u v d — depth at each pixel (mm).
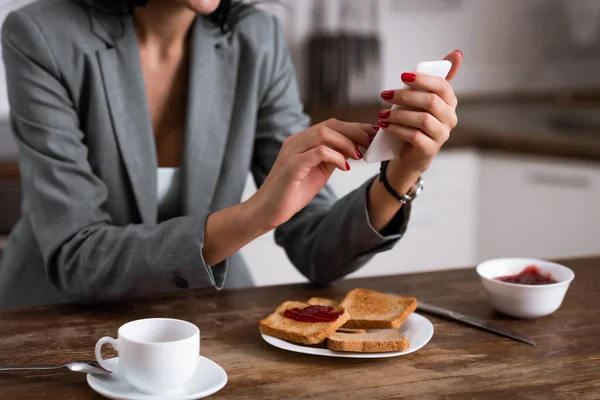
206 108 1833
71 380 1369
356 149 1516
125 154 1773
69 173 1683
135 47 1783
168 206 1866
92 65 1748
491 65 3961
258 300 1664
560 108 3699
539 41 4016
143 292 1611
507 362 1429
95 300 1626
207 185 1845
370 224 1666
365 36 3564
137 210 1817
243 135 1873
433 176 3170
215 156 1849
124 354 1313
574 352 1465
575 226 3086
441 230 3229
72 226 1650
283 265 2914
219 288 1620
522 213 3195
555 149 3057
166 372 1300
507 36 3957
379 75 3602
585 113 3555
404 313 1524
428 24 3766
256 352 1456
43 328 1535
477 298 1686
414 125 1486
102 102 1759
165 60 1851
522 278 1645
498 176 3219
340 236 1694
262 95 1903
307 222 1795
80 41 1742
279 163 1516
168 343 1295
